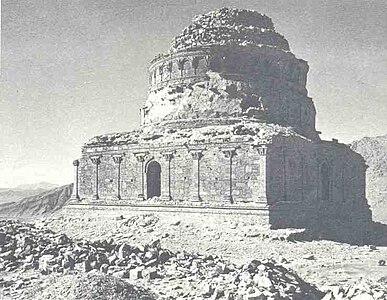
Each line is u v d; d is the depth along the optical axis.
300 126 72.75
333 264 38.03
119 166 63.97
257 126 58.72
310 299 27.16
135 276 27.56
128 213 61.25
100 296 22.48
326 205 64.56
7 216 126.50
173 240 47.53
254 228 50.12
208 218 54.62
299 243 46.25
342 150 69.50
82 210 65.25
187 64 69.94
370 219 70.56
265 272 27.58
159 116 71.06
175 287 26.09
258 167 53.56
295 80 73.81
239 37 71.38
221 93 67.44
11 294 23.84
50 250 29.48
